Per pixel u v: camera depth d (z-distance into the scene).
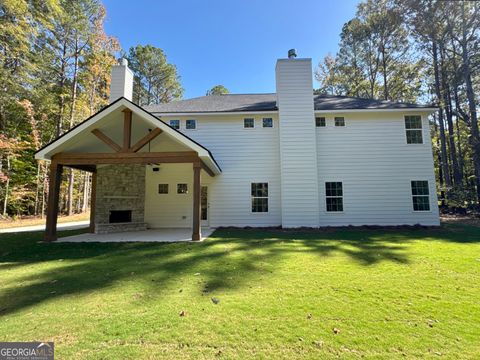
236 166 12.18
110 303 3.56
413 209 11.45
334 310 3.30
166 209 12.34
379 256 6.02
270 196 11.95
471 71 16.36
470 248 6.73
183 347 2.50
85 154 8.43
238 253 6.45
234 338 2.66
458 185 16.55
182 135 8.32
